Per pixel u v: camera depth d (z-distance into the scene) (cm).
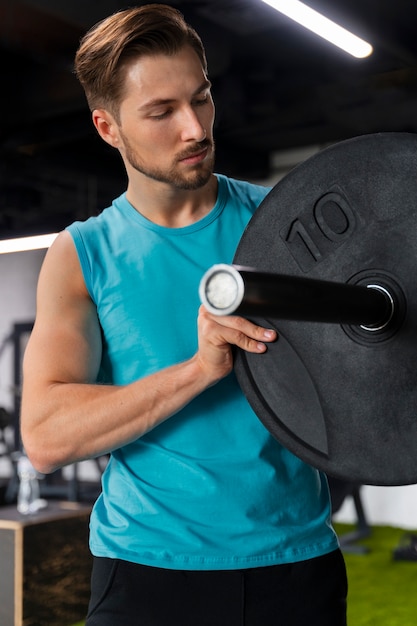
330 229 99
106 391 113
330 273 98
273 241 104
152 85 108
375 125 564
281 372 103
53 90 473
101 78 113
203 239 121
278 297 73
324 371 99
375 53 463
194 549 113
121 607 116
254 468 115
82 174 632
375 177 96
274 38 476
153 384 109
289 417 103
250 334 101
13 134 547
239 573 113
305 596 115
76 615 397
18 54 476
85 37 117
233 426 116
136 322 119
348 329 96
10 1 337
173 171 112
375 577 498
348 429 98
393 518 695
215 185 125
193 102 111
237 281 70
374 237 95
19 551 371
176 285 119
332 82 500
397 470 95
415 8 390
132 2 356
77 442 112
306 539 117
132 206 124
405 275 92
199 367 107
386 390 94
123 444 113
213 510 114
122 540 118
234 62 519
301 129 622
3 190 730
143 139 111
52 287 122
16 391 775
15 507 426
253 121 529
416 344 91
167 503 116
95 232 124
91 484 817
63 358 119
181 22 111
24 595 371
